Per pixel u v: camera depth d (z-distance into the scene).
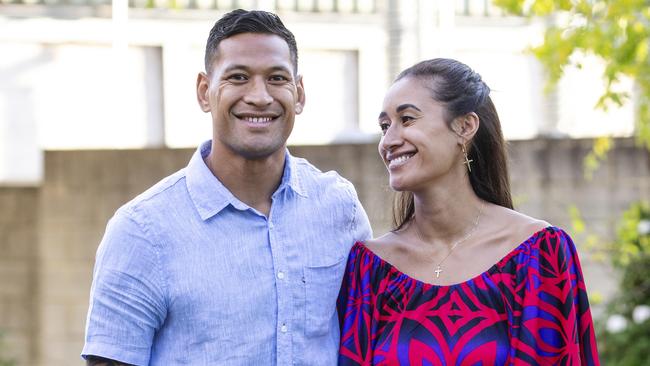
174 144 8.67
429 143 3.38
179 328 3.21
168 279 3.20
